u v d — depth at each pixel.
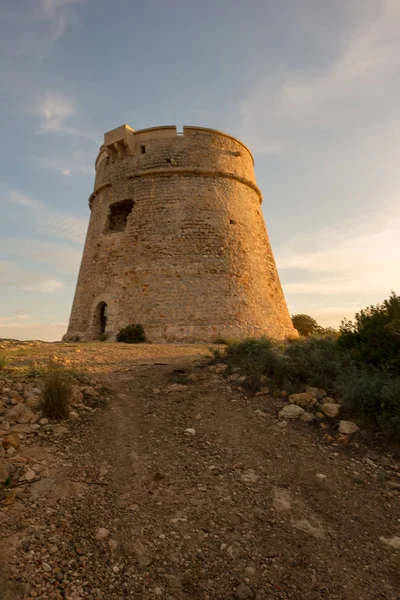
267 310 25.56
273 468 5.56
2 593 3.11
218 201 25.39
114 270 24.52
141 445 6.12
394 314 9.38
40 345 16.19
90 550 3.77
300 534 4.23
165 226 24.22
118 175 26.50
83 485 4.86
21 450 5.48
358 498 4.94
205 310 22.84
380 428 6.64
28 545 3.69
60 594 3.22
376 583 3.63
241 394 8.30
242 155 27.94
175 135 25.84
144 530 4.16
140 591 3.38
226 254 24.41
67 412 6.79
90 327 24.42
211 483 5.14
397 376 7.96
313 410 7.43
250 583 3.55
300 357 9.67
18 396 7.10
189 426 6.87
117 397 8.13
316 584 3.58
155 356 13.42
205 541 4.05
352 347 10.40
